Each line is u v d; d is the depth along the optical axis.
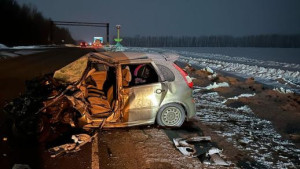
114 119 5.54
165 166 4.50
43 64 18.08
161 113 5.98
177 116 6.12
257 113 8.00
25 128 5.14
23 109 5.11
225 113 7.83
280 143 5.79
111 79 6.54
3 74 13.18
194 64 23.03
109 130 5.87
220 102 9.12
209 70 15.22
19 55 25.61
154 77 5.98
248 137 6.01
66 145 5.00
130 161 4.61
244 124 6.93
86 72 5.95
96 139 5.42
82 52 34.22
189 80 6.16
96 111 5.65
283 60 32.44
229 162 4.76
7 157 4.58
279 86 12.83
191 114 6.23
